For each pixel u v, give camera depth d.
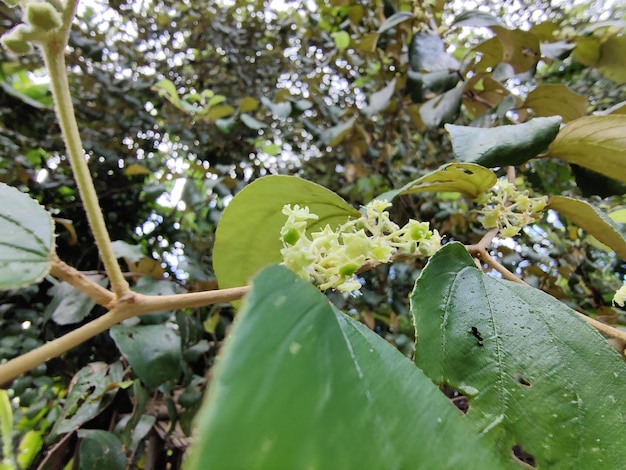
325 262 0.10
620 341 0.12
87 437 0.20
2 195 0.10
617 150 0.15
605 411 0.09
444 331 0.09
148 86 0.36
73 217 0.32
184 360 0.24
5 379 0.08
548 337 0.09
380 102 0.31
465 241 0.32
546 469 0.08
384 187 0.37
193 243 0.33
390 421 0.05
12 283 0.08
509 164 0.15
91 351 0.26
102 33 0.36
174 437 0.26
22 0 0.09
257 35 0.42
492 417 0.09
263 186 0.13
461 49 0.36
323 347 0.06
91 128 0.34
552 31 0.27
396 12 0.31
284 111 0.35
